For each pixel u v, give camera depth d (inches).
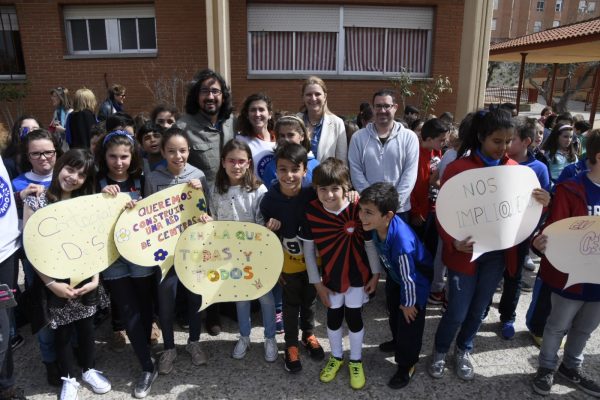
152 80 315.9
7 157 129.3
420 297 94.9
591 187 90.4
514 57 467.5
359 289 99.1
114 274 98.9
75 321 96.6
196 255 99.0
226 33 256.7
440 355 103.3
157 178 108.1
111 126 141.3
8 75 317.1
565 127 168.9
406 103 326.0
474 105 271.0
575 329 97.8
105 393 98.7
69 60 312.3
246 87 319.0
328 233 97.3
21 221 103.0
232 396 97.7
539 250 92.0
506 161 93.4
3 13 309.1
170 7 304.8
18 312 122.0
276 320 123.6
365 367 107.8
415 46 323.3
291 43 316.8
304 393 98.8
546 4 1781.5
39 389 100.5
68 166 93.4
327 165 94.7
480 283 97.7
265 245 99.8
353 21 313.9
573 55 410.3
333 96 324.8
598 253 88.3
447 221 92.1
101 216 94.3
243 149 103.4
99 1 303.4
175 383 101.9
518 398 97.0
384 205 89.0
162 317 104.2
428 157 138.2
